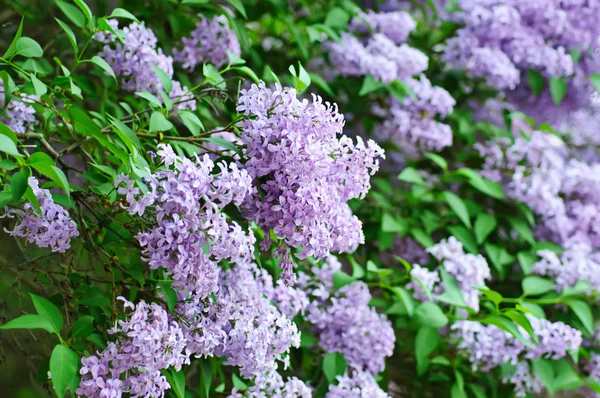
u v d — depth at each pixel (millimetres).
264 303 1128
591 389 1644
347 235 1008
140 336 922
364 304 1366
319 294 1346
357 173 1011
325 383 1338
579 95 1893
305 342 1339
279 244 1009
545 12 1722
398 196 1663
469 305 1425
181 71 1506
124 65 1224
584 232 1694
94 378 911
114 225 1032
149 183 929
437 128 1679
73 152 1217
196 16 1495
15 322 893
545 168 1665
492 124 1893
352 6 1766
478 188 1572
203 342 999
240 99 987
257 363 1066
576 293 1494
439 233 1695
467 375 1524
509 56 1774
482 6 1779
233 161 987
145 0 1483
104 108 1281
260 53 1678
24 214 949
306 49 1617
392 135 1734
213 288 943
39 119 1267
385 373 1543
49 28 1521
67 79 1081
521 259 1572
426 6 1982
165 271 1034
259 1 1611
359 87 1721
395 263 1717
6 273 1386
